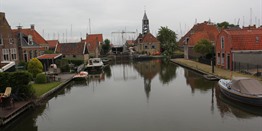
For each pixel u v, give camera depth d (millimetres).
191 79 29547
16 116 15914
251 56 30875
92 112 17562
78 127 14750
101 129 14281
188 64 43469
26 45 41562
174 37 70500
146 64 53688
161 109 17594
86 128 14539
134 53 79688
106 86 27688
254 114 16000
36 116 17047
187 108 17609
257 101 16500
